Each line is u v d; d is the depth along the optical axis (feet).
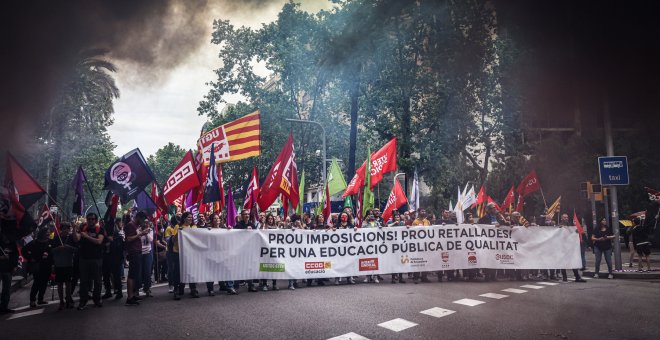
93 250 28.53
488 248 39.19
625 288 33.01
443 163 76.48
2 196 29.55
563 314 22.81
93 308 28.19
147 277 33.17
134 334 20.24
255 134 42.96
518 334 18.65
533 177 48.42
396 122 76.18
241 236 34.63
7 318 25.55
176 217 45.37
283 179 38.86
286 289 35.50
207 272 32.96
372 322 21.35
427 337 18.37
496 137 70.18
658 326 19.97
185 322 22.59
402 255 38.58
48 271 30.58
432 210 80.74
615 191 43.78
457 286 34.63
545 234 39.19
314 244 37.06
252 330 20.27
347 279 38.63
